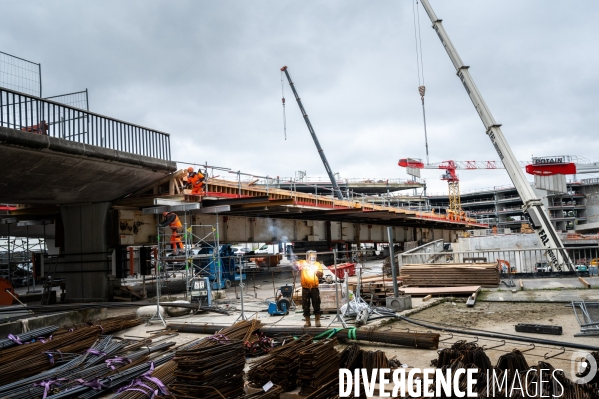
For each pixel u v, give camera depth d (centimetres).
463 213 6512
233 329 964
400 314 1237
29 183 1510
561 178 3388
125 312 1591
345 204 3238
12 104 1304
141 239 2058
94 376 753
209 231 2469
